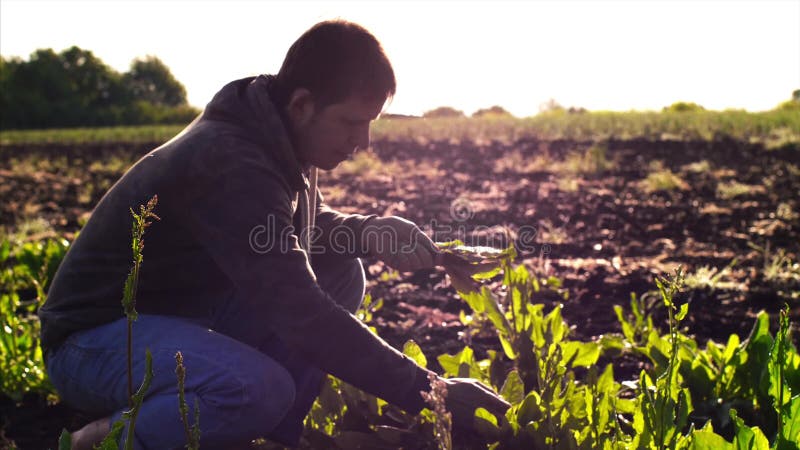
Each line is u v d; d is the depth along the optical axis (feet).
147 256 6.04
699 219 19.47
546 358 6.84
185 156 5.72
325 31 5.57
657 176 25.31
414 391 5.95
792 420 5.07
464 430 6.97
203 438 5.74
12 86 204.23
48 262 12.44
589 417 5.90
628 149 35.78
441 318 11.53
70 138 69.77
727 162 30.17
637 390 7.03
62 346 6.33
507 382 6.67
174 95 301.84
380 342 5.87
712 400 7.18
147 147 53.47
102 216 6.09
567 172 28.37
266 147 5.81
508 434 6.12
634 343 9.82
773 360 5.62
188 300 6.34
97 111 164.86
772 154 32.04
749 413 6.97
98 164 39.27
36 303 11.23
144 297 6.22
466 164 32.65
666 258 15.51
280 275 5.60
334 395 7.25
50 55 237.04
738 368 7.29
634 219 19.65
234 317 6.46
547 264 13.52
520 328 7.64
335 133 5.78
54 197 27.91
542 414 6.18
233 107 5.92
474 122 56.34
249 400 5.77
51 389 8.66
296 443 6.40
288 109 5.77
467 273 7.09
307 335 5.70
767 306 12.09
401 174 29.81
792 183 24.34
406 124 54.08
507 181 27.09
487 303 7.66
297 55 5.67
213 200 5.65
